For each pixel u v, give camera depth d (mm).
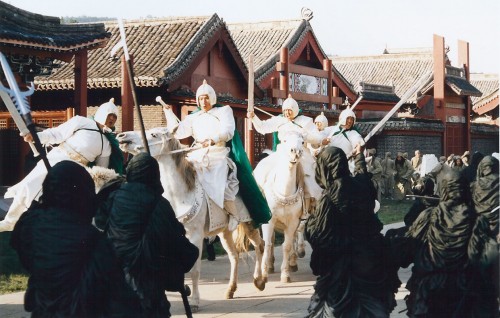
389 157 33312
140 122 9000
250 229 11086
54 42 19609
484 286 7184
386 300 7281
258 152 28969
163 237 6613
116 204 6684
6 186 23453
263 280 11227
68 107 25203
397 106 10531
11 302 10383
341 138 13289
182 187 9656
